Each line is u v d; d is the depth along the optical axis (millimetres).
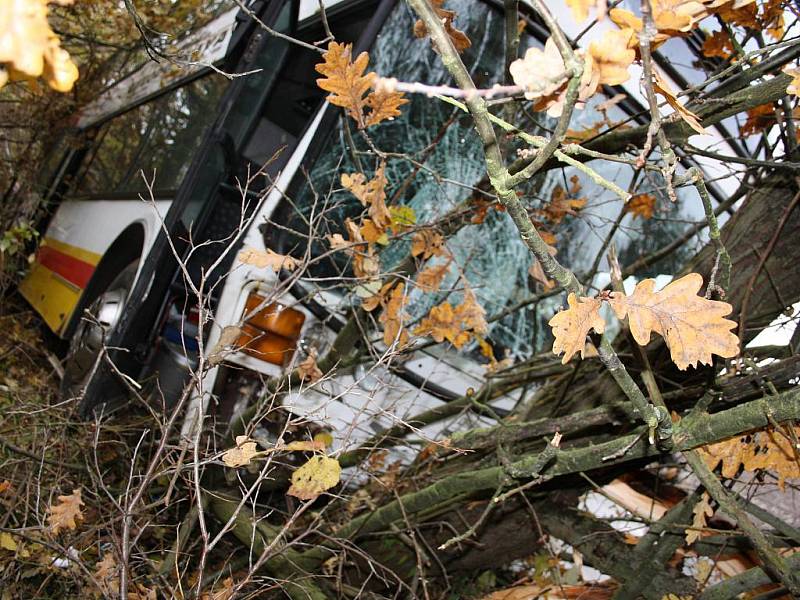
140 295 3061
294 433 3076
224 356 1956
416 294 3418
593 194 3855
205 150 3055
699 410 1715
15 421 3004
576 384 2889
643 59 832
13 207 5527
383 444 3445
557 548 3955
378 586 3322
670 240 4375
